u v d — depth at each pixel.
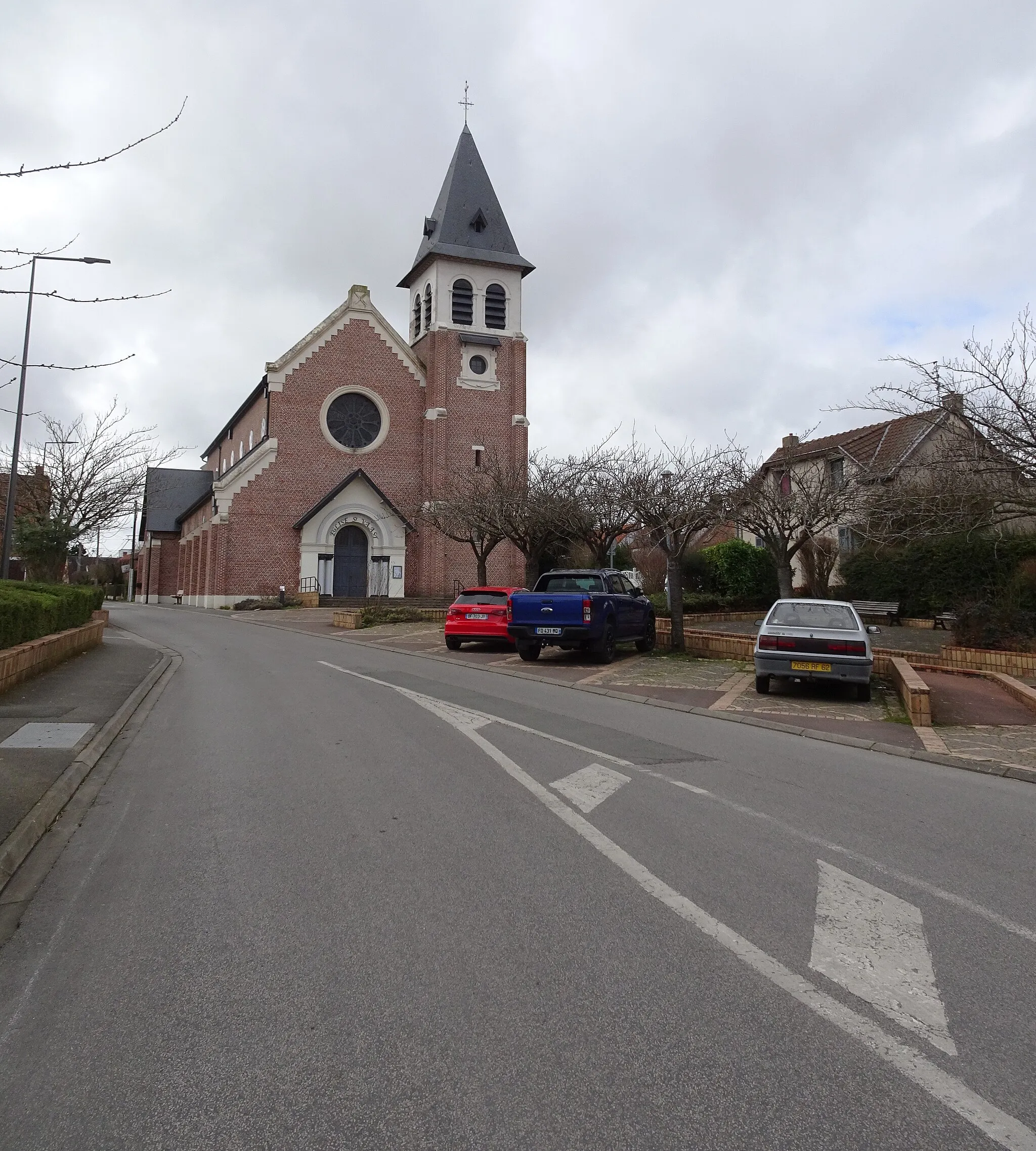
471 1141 2.83
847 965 4.10
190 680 15.27
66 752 8.57
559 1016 3.60
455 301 46.12
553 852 5.70
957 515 12.88
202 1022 3.60
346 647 22.20
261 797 7.16
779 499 19.81
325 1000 3.76
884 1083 3.14
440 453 44.41
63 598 17.11
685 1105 3.00
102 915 4.79
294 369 43.25
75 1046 3.44
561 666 17.69
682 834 6.12
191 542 50.78
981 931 4.54
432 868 5.40
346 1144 2.83
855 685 13.62
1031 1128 2.90
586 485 26.14
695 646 20.16
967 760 9.04
